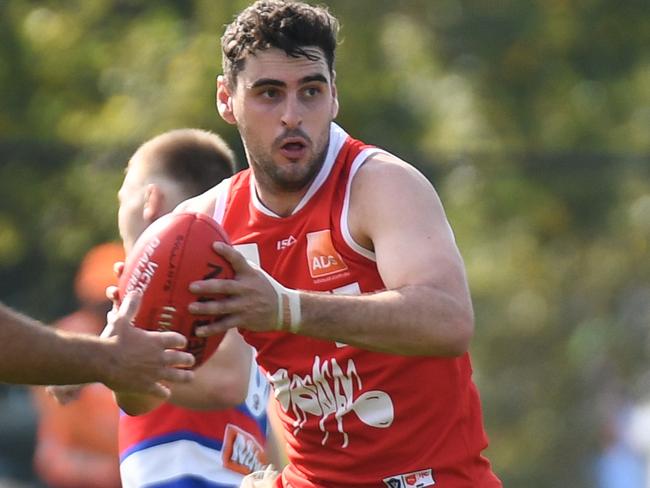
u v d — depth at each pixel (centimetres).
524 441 5262
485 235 5447
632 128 6194
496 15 6069
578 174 5081
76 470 3155
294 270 1603
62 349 1396
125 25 5694
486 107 6031
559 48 6188
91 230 4672
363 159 1575
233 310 1445
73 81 5544
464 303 1464
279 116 1543
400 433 1622
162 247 1488
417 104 5647
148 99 5216
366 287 1573
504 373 5438
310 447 1683
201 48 5169
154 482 1895
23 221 4688
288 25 1533
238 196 1652
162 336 1431
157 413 1908
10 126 5494
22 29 5566
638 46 6338
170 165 1905
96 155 4609
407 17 5950
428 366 1605
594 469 5091
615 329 5459
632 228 5506
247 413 1950
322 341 1606
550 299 5538
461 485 1644
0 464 4353
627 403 5156
